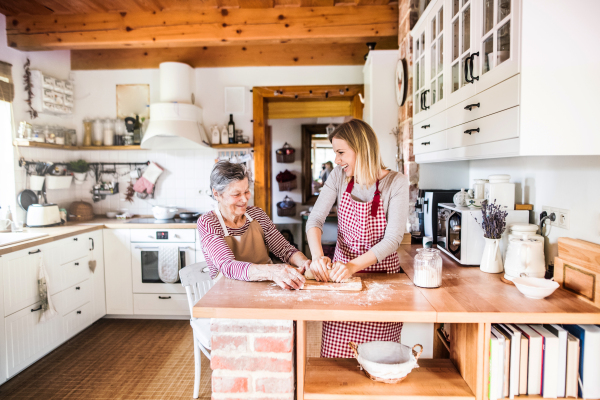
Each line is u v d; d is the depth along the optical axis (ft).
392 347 4.63
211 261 5.46
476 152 5.37
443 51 6.66
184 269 7.06
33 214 10.42
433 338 6.56
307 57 12.79
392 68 10.27
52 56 12.21
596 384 4.22
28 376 8.09
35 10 10.50
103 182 13.06
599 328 4.27
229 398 4.25
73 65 12.95
